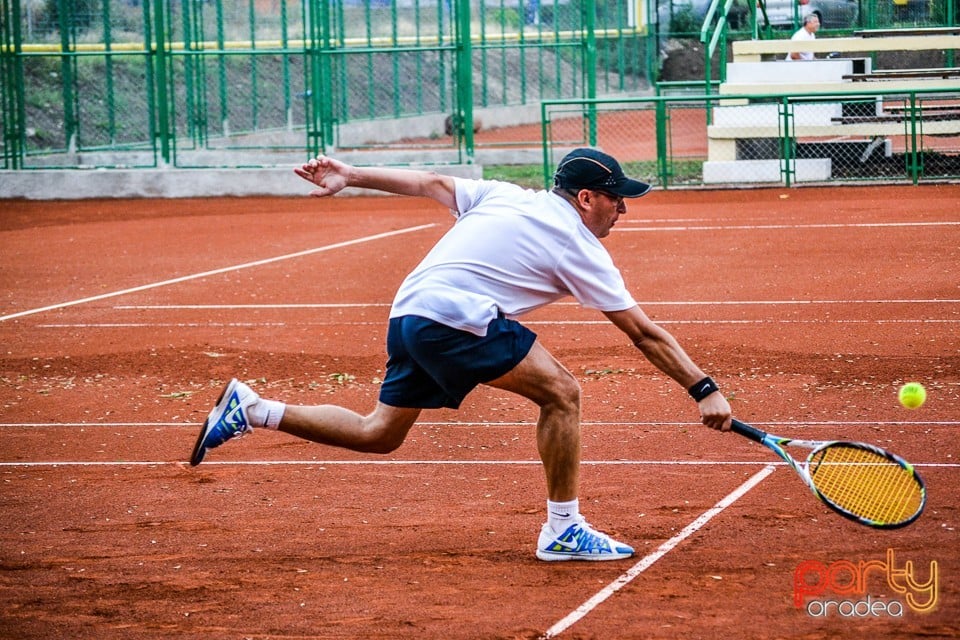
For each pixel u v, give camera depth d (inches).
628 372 541.6
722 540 325.4
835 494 359.6
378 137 1788.9
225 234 1059.9
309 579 306.7
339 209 1232.8
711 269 807.7
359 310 713.0
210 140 1621.6
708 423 294.0
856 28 1749.5
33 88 1720.0
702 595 286.5
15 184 1376.7
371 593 295.6
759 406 474.9
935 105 1280.8
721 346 583.8
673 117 2128.4
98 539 343.0
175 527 352.5
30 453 439.5
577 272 294.7
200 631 275.0
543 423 305.9
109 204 1327.5
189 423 479.2
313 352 606.2
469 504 366.9
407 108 2044.8
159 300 762.8
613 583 296.8
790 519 340.2
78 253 970.7
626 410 477.7
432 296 293.7
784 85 1284.4
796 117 1262.3
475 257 295.6
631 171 1389.0
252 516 361.1
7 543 340.5
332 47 1630.2
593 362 564.4
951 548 313.3
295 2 1803.6
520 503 366.3
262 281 819.4
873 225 956.6
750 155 1316.4
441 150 1518.2
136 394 530.3
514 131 2001.7
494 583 299.6
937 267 776.3
